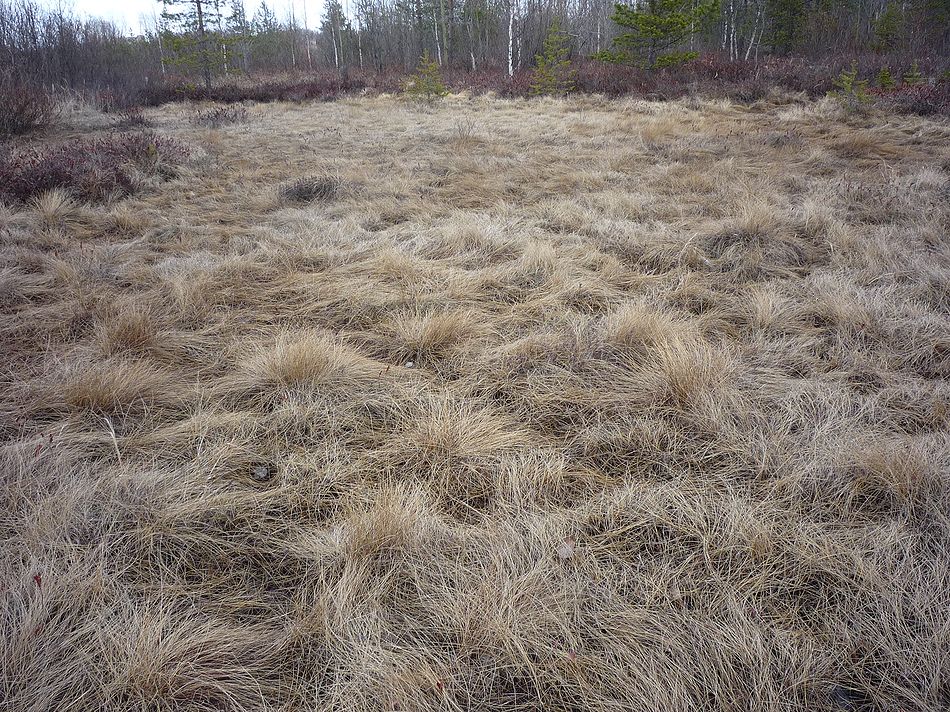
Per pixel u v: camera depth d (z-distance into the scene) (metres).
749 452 2.42
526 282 4.30
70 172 6.71
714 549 1.98
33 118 11.64
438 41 30.06
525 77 18.92
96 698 1.53
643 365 3.08
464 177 7.57
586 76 17.62
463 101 16.42
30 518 2.04
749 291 4.12
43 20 18.97
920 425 2.63
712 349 3.16
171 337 3.45
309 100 18.11
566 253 4.75
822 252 4.71
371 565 1.92
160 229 5.59
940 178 6.43
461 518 2.19
